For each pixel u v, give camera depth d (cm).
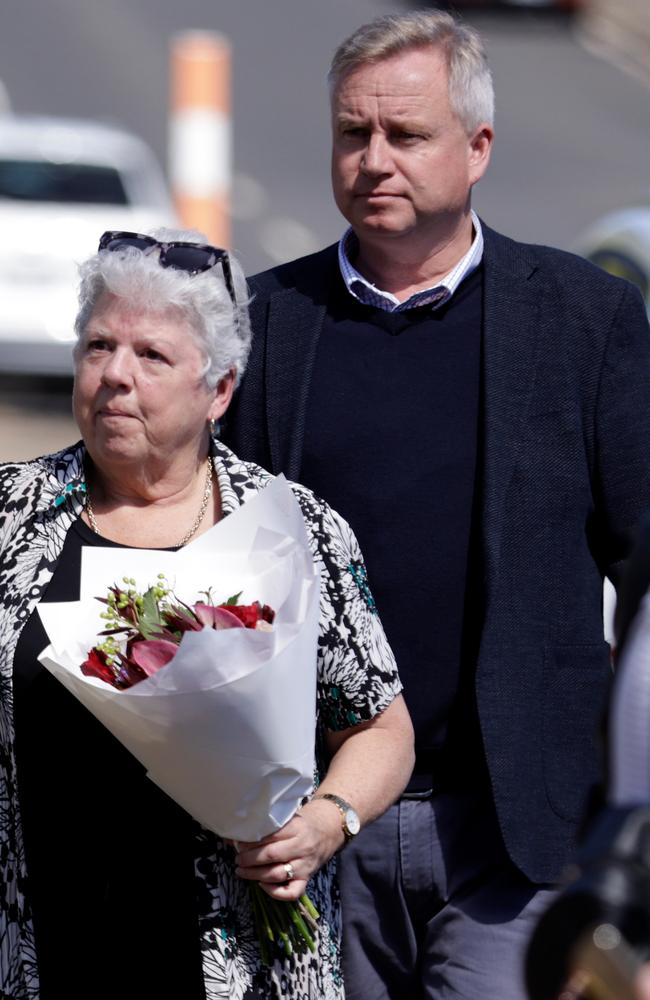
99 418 803
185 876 773
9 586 795
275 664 721
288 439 934
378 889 941
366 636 827
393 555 915
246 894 788
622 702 521
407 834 926
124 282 799
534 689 901
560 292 946
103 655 743
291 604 765
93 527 822
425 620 915
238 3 7962
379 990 958
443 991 927
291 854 765
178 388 803
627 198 5441
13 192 3139
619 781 518
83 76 6631
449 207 929
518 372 927
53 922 779
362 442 924
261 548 793
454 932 922
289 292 965
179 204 3841
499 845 910
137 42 7181
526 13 8006
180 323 802
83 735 773
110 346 805
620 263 1662
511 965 902
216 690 714
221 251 821
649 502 927
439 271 945
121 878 775
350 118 931
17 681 778
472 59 939
